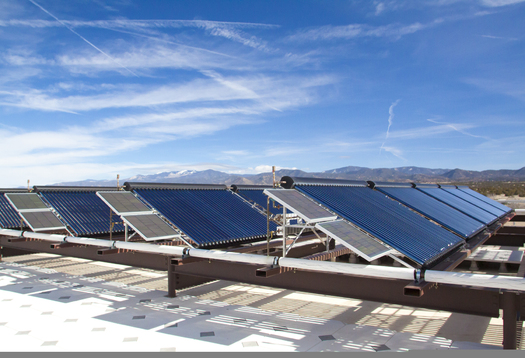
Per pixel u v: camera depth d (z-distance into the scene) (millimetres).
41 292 12617
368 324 9727
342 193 11164
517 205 28203
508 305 7027
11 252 20125
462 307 7336
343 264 8078
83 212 15305
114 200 11500
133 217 10984
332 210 8906
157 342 8219
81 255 13633
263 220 13562
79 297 11984
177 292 12711
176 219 11008
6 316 10047
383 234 8312
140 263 12539
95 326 9273
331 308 11117
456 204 17172
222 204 14039
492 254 17875
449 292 7465
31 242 15406
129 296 12133
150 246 11125
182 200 12945
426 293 7668
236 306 11164
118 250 11930
